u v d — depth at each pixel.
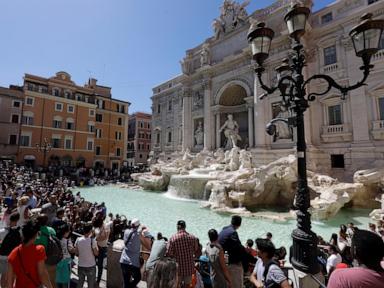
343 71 21.33
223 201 17.61
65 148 44.09
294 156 19.03
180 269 4.31
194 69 37.81
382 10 19.36
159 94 47.38
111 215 10.59
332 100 21.83
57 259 4.48
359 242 2.18
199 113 35.78
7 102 38.75
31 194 10.11
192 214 16.19
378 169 16.91
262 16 27.72
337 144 21.33
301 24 5.21
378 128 19.03
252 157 24.44
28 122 40.41
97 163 49.66
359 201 17.22
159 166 33.47
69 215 10.73
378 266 2.07
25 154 39.59
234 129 30.84
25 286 3.26
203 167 27.34
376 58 19.58
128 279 4.89
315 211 14.25
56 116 43.44
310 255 4.36
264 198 18.83
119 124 54.19
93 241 4.97
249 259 4.93
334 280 2.19
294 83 5.28
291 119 5.41
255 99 26.16
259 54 5.59
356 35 5.02
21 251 3.35
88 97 49.25
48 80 43.78
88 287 4.79
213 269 4.36
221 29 33.75
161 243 4.81
